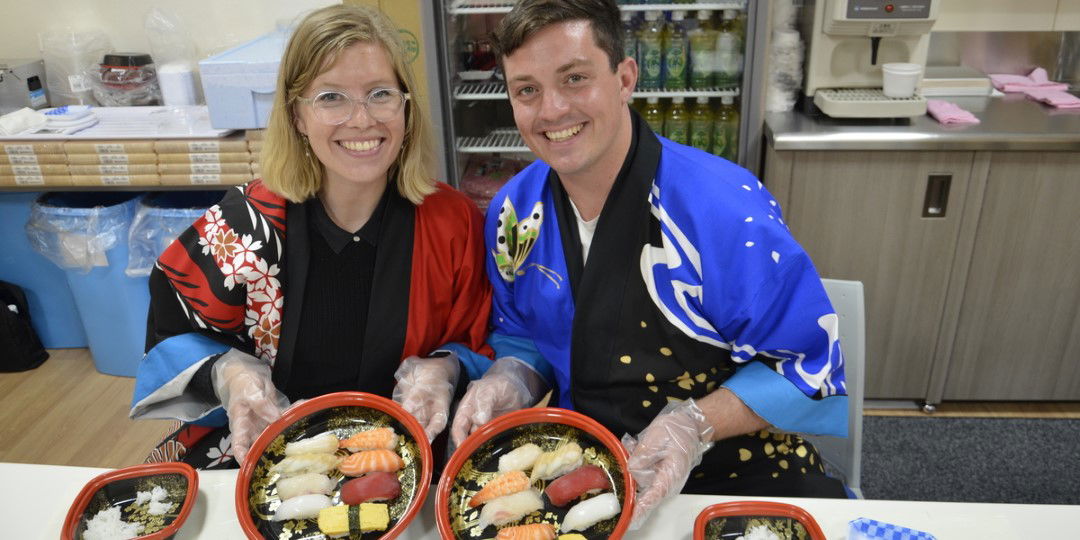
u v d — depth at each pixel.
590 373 1.29
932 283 2.28
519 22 1.03
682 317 1.22
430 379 1.30
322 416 1.13
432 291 1.39
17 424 2.46
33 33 2.75
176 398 1.35
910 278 2.29
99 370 2.71
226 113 2.31
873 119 2.24
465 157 2.72
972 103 2.37
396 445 1.08
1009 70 2.55
